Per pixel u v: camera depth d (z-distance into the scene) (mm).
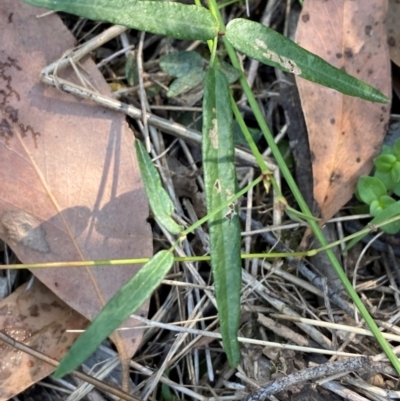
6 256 227
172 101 247
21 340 212
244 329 223
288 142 248
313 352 217
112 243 213
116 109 223
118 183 217
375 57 228
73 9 180
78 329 217
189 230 185
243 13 255
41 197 212
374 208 223
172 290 230
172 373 227
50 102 218
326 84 193
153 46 254
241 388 214
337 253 233
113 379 222
